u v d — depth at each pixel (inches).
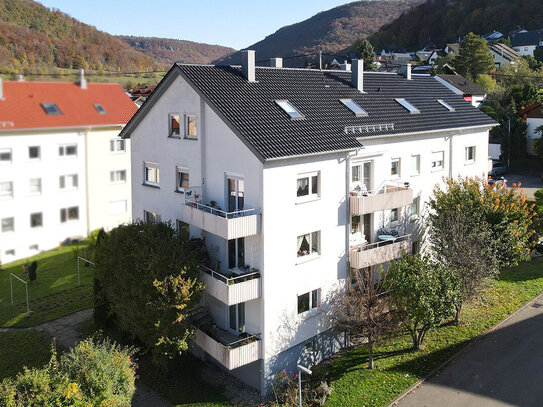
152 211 980.6
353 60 1063.6
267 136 761.0
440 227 952.9
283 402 728.3
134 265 790.5
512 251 1003.9
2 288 1109.1
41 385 560.7
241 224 722.2
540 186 1961.1
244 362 740.7
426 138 1040.2
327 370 794.2
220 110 771.4
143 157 980.6
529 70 3351.4
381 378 761.6
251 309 778.8
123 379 637.3
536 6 4749.0
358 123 920.3
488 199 1014.4
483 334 860.0
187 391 787.4
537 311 929.5
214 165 816.9
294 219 778.8
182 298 730.8
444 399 698.8
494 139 2426.2
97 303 943.0
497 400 687.7
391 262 824.9
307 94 948.0
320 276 831.7
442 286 781.3
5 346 900.6
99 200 773.3
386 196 886.4
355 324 778.8
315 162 793.6
